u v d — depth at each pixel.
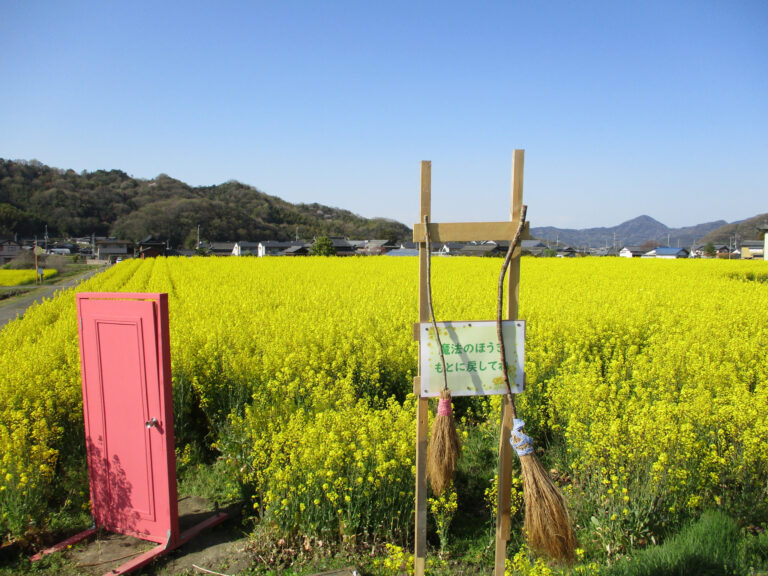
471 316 10.11
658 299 13.45
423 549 3.06
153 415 3.90
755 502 4.15
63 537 4.16
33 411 5.09
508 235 2.85
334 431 4.50
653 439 4.22
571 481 4.90
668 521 4.07
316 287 17.23
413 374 7.07
